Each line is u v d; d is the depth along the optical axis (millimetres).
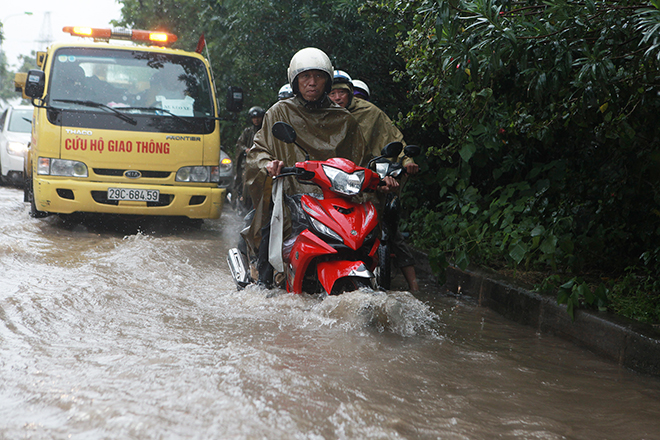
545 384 3252
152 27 17609
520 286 4934
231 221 10578
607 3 3395
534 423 2686
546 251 5000
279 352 3406
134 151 8250
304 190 4707
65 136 8078
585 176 5961
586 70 3264
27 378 2863
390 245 5125
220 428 2383
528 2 3969
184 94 8766
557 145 6578
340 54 8562
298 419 2508
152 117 8438
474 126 5066
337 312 4027
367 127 5305
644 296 4500
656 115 4660
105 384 2809
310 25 8586
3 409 2518
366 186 4273
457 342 3988
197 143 8578
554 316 4348
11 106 16672
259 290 4746
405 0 4910
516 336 4285
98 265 5781
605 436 2619
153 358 3203
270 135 4805
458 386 3109
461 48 3719
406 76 6914
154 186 8336
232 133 14320
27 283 4855
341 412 2609
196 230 9109
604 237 5621
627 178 5496
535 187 6461
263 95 11109
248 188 4762
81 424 2389
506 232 5684
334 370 3160
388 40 8312
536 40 3467
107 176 8211
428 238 7160
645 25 3008
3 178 15617
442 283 5676
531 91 4117
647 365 3484
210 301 4656
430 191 8609
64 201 8102
